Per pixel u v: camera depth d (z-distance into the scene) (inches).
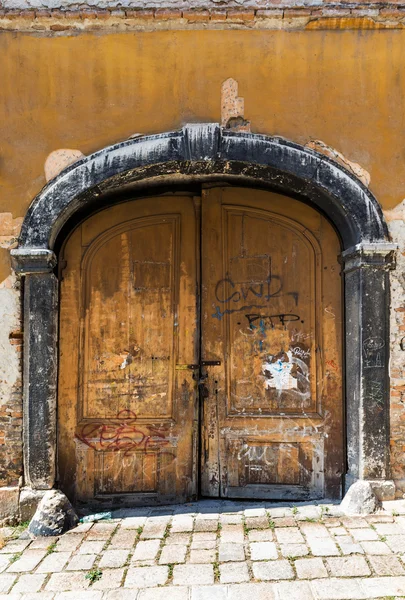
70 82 154.6
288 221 168.4
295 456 164.6
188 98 154.4
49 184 152.7
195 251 168.6
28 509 149.5
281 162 151.8
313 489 163.3
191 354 166.1
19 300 153.4
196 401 165.3
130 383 164.9
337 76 155.2
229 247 169.0
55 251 163.2
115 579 118.7
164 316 166.7
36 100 154.3
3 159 153.9
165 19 152.9
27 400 151.9
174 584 116.1
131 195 168.2
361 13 153.2
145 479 163.5
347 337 161.9
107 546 134.5
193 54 154.4
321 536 135.7
